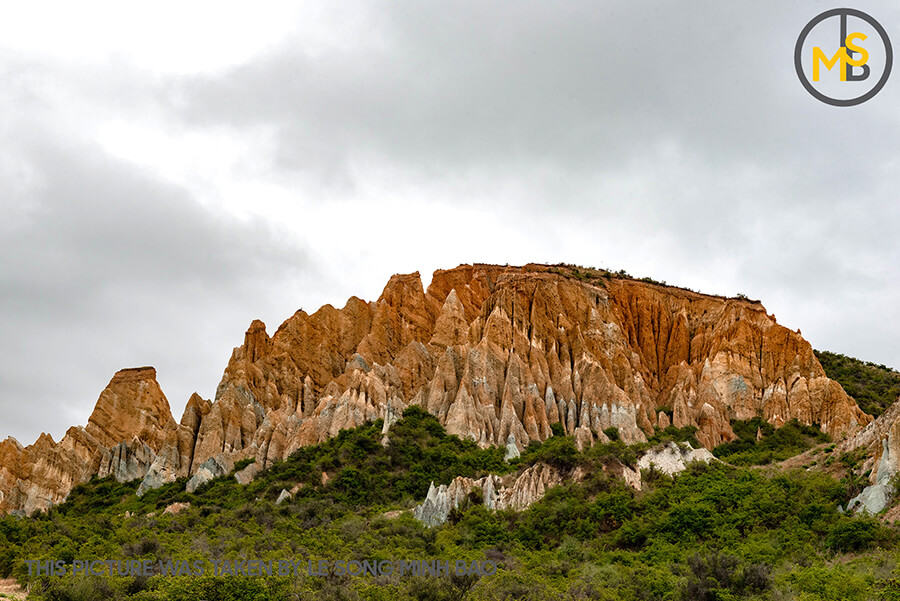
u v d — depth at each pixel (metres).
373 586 54.97
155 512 91.31
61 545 68.94
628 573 63.75
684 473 85.38
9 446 116.00
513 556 69.50
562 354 112.00
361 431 97.81
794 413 109.44
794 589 56.81
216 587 52.41
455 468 90.38
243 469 98.75
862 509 71.38
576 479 84.38
